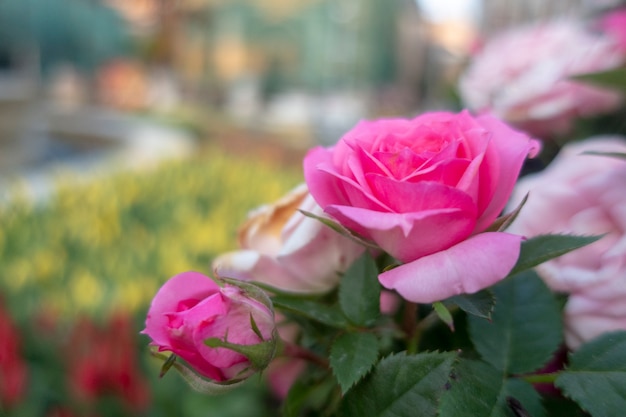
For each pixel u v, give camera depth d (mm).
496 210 149
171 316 144
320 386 184
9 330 527
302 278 181
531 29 378
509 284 179
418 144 162
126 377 498
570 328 190
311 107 5098
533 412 150
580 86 307
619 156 182
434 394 139
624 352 153
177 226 877
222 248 762
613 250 184
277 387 228
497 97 352
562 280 191
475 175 142
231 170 1344
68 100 4520
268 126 3590
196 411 539
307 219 175
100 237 838
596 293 184
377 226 137
